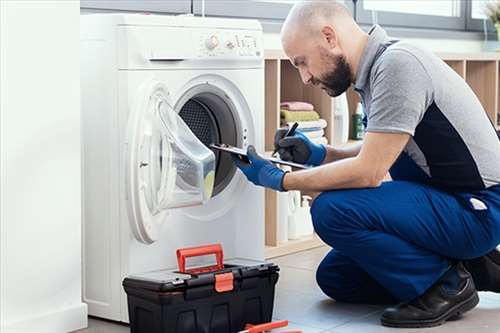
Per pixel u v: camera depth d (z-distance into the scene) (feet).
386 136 8.02
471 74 16.96
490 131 8.61
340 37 8.37
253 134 9.79
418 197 8.41
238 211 9.65
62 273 8.43
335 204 8.37
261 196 9.84
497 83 16.66
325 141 12.80
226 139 9.76
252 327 8.04
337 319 8.73
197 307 7.88
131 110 8.29
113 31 8.37
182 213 8.98
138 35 8.34
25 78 7.95
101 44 8.49
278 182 8.63
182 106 9.15
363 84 8.45
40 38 8.04
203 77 9.12
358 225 8.34
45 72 8.11
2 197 7.86
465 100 8.39
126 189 8.31
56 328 8.38
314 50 8.39
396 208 8.34
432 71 8.20
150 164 8.32
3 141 7.81
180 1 12.48
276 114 11.87
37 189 8.14
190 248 8.48
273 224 11.88
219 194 9.49
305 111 12.55
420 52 8.24
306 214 12.62
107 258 8.72
